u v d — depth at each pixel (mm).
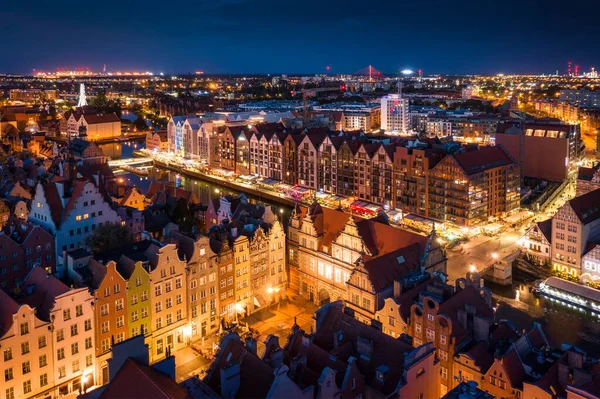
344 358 79750
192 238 114875
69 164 179375
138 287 100188
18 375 84812
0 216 152250
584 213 147125
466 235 183000
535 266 155125
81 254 100062
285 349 82625
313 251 128625
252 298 124250
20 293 92938
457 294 95375
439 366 81000
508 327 94188
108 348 96375
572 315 128125
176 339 108438
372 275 106812
